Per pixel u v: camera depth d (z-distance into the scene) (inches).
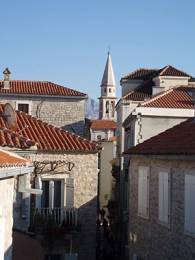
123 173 1264.8
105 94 4505.4
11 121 881.5
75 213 846.5
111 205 1483.8
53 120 1407.5
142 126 1066.7
